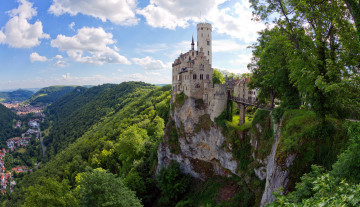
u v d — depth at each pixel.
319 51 27.08
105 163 99.94
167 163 69.44
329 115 28.36
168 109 117.75
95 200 38.59
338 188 12.94
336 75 24.03
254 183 43.19
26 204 38.41
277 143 31.97
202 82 65.50
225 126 54.47
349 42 24.50
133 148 81.50
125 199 40.00
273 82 38.44
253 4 33.28
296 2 28.00
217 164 58.19
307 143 27.30
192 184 62.31
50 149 191.50
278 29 34.09
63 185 42.69
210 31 81.56
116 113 188.25
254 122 46.22
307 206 12.86
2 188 143.38
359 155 17.95
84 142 141.88
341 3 24.80
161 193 64.56
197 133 62.78
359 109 26.17
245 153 48.41
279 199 15.07
